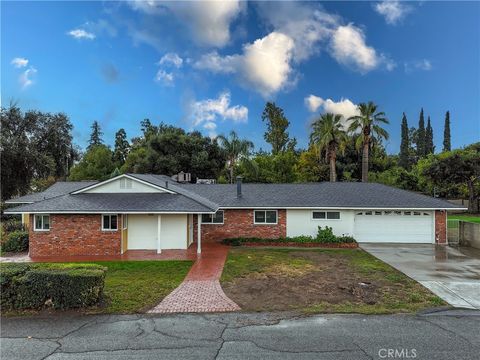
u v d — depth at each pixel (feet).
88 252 55.67
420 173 135.54
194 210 55.31
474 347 22.08
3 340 23.43
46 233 55.62
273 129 205.05
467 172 121.90
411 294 34.35
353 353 21.20
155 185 61.72
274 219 69.21
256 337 23.73
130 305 30.78
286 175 148.36
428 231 67.92
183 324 26.32
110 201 57.98
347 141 133.69
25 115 120.57
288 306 30.68
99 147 195.21
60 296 29.43
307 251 58.95
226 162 146.10
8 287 29.40
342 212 68.28
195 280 39.70
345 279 40.32
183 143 137.08
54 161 120.26
